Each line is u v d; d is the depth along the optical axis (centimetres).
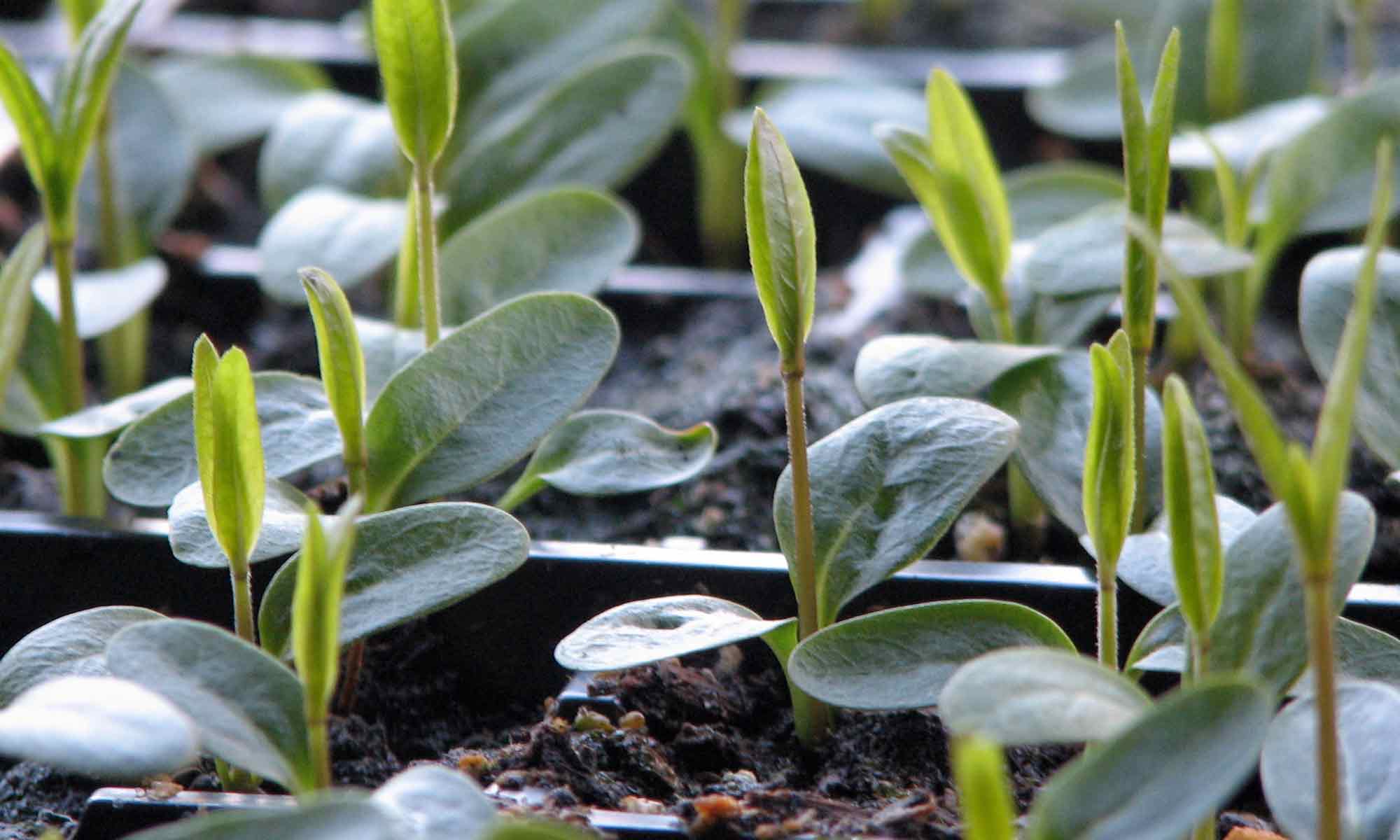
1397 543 41
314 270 34
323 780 31
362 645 37
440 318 41
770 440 43
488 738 37
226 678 32
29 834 35
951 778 35
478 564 34
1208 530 31
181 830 29
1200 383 45
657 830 33
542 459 38
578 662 33
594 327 36
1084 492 33
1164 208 36
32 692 30
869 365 38
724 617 34
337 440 36
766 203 33
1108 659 34
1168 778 29
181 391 39
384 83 36
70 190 39
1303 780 31
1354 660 34
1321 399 45
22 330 38
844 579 35
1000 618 34
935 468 35
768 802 34
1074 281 39
